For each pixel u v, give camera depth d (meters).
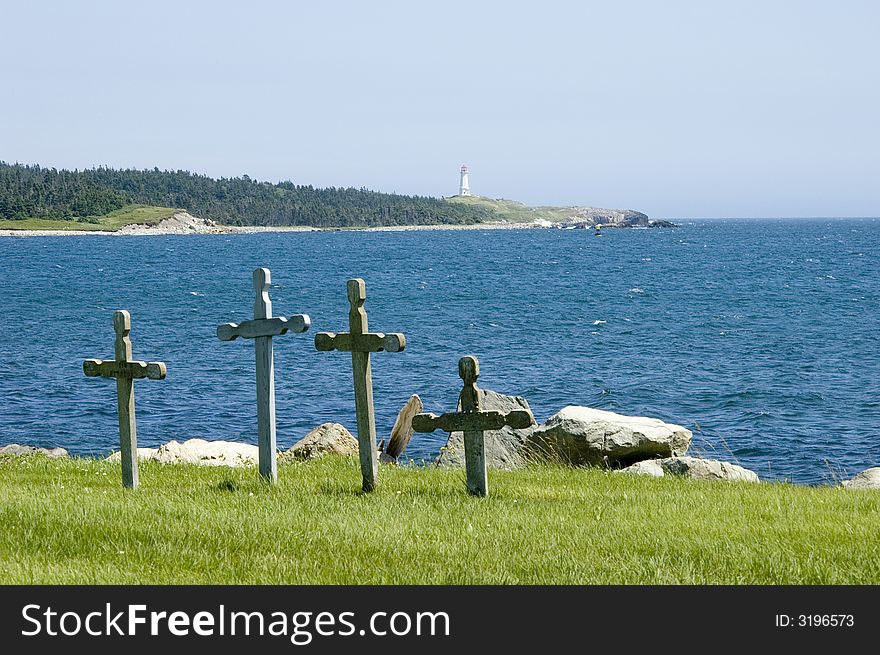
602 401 39.16
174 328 64.19
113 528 11.18
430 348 54.38
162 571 9.99
